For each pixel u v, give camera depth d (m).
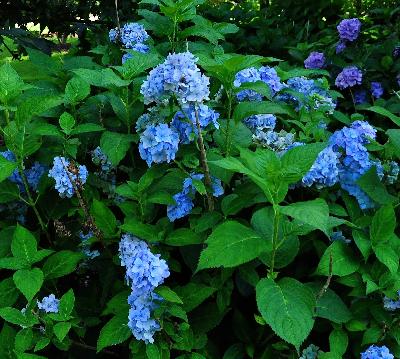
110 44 1.47
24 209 1.11
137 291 0.82
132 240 0.92
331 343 0.88
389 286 0.88
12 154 1.05
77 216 1.13
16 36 2.30
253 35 2.47
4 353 0.92
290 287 0.81
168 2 1.35
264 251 0.83
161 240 0.92
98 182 1.10
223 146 1.03
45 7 2.59
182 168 0.94
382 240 0.88
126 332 0.86
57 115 1.18
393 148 1.08
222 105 1.13
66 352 1.04
